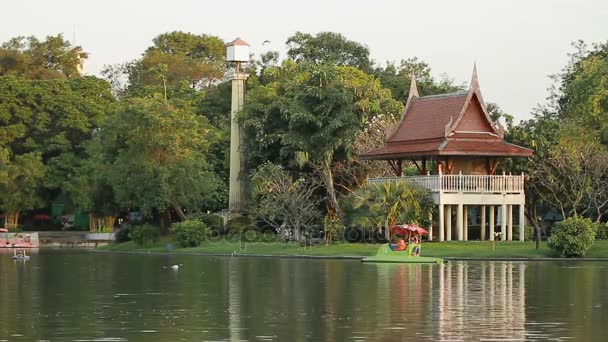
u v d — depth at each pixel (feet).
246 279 177.78
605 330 110.93
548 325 114.62
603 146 269.64
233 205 326.65
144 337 107.14
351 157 299.17
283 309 130.00
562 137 266.36
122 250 312.50
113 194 331.16
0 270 209.05
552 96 359.87
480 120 273.95
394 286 160.66
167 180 311.47
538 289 154.61
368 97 312.09
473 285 161.79
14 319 120.98
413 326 114.11
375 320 119.03
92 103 413.39
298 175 305.94
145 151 317.01
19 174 388.57
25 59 463.42
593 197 274.36
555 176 276.00
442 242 258.37
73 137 413.39
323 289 156.56
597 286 159.43
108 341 104.53
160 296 147.74
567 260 230.48
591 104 249.75
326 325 115.14
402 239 240.73
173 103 331.98
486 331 110.42
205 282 172.24
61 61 484.33
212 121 414.21
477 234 280.72
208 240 297.12
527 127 298.76
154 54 512.63
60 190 413.18
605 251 238.68
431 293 149.18
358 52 448.65
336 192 305.73
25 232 390.21
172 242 305.32
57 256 276.62
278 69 387.14
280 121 320.50
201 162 320.29
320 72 304.09
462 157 274.77
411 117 287.69
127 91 498.69
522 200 270.05
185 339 105.70
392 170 305.94
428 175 275.80
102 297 146.72
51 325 115.75
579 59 362.33
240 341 104.42
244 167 325.62
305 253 256.32
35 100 409.08
